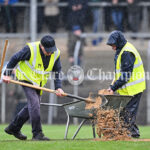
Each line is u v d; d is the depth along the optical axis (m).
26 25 43.62
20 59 24.39
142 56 41.50
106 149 20.05
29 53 24.36
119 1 43.62
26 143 22.05
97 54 41.09
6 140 24.86
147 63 40.50
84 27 42.31
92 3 43.66
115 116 24.02
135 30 43.81
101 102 24.55
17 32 43.91
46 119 41.56
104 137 23.97
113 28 44.12
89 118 24.73
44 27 44.25
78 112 24.72
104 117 23.98
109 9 43.84
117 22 43.88
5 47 24.16
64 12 43.41
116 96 23.66
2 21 43.84
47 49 24.17
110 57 41.09
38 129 24.27
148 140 23.88
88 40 41.66
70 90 40.78
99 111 24.03
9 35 41.84
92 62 40.97
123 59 26.17
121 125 24.31
